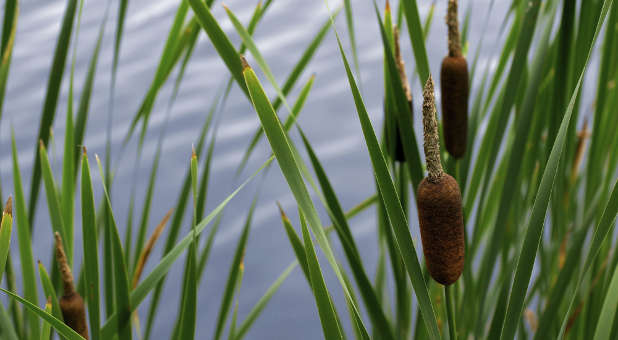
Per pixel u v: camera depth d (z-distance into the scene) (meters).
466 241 1.18
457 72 1.03
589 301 1.29
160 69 1.20
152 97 1.23
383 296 1.46
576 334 1.33
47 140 1.21
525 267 0.91
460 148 1.06
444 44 3.94
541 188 0.90
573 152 1.28
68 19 1.16
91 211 1.01
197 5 0.99
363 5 4.95
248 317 1.44
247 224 1.30
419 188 0.89
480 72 3.65
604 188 1.26
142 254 1.33
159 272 1.03
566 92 1.11
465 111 1.05
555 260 1.37
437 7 4.21
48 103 1.19
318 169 1.05
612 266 1.17
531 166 1.25
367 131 0.89
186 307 1.01
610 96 1.28
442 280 0.91
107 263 1.12
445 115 1.05
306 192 0.88
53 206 1.12
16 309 1.21
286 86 1.25
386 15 1.13
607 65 1.17
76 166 1.23
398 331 1.17
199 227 1.01
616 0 1.12
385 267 1.44
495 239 1.12
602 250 1.28
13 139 1.09
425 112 0.88
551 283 1.38
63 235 1.13
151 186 1.33
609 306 0.93
